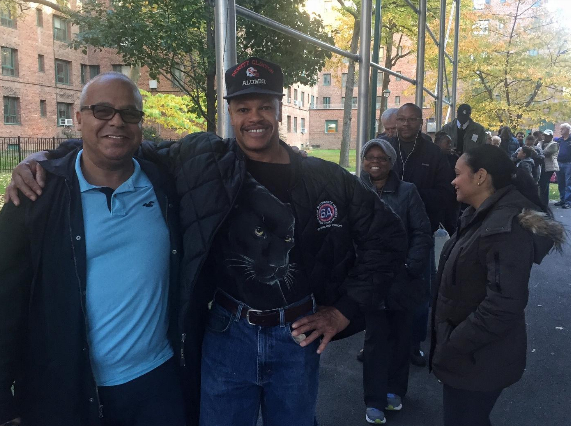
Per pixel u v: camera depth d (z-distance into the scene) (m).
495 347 2.29
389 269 2.15
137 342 1.92
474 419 2.38
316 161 2.10
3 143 24.34
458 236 2.50
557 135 39.69
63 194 1.79
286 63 12.48
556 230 2.16
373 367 3.30
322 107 44.16
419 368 4.21
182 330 1.98
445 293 2.42
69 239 1.78
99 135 1.80
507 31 24.22
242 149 2.02
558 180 13.98
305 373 2.06
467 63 23.62
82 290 1.80
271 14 11.77
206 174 1.96
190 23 12.37
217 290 2.09
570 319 5.37
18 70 28.42
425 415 3.47
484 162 2.35
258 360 2.02
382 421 3.29
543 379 4.01
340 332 2.20
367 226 2.11
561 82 23.41
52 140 27.12
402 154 4.24
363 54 5.03
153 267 1.93
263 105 1.96
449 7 19.66
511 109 24.14
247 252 1.97
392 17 18.77
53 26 30.67
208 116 13.69
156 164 2.07
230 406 2.05
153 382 1.99
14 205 1.74
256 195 1.96
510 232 2.19
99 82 1.80
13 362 1.77
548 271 7.33
